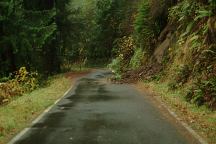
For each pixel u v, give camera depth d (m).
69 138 9.64
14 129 10.92
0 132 10.23
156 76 25.97
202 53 16.89
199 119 12.08
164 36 30.48
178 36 24.89
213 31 16.59
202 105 14.09
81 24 46.94
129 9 60.06
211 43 16.80
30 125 11.48
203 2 19.55
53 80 31.61
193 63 18.36
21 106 14.83
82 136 9.86
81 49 79.19
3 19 26.91
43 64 40.06
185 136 9.80
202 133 10.16
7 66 28.72
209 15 16.86
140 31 34.06
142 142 9.16
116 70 36.41
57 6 41.91
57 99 18.30
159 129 10.73
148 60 32.47
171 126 11.16
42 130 10.70
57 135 10.02
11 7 27.22
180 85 18.48
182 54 21.28
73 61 79.75
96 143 9.09
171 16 27.30
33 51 30.91
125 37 57.09
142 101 17.14
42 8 38.59
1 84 20.64
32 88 23.69
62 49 47.72
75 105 15.93
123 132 10.32
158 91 20.34
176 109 14.30
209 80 14.43
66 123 11.73
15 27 28.56
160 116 12.97
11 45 28.67
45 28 30.73
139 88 23.97
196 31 19.52
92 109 14.70
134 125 11.33
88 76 40.31
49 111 14.30
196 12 18.25
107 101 17.22
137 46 40.59
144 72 28.95
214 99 13.47
